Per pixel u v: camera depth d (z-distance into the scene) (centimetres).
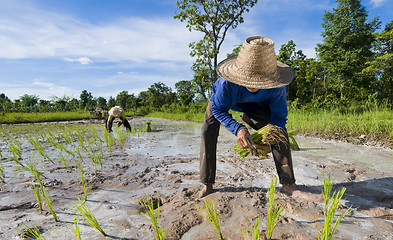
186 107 2741
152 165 437
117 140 754
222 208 240
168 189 309
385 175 352
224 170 393
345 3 2609
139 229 207
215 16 2128
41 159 495
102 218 230
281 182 276
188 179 352
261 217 221
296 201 255
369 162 434
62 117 2288
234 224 210
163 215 232
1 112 2541
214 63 2261
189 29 2225
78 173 388
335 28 2620
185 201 264
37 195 250
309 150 551
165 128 1203
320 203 249
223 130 995
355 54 2433
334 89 2842
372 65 2305
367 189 294
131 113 3462
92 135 763
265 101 250
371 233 193
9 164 458
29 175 380
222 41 2223
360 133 693
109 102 7738
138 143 693
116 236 196
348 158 467
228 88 233
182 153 546
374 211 231
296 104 1638
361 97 2470
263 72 202
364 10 2589
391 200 260
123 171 397
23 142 757
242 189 299
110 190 310
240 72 207
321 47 2730
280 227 203
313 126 835
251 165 421
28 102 6706
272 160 457
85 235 199
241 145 229
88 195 293
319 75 3353
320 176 350
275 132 231
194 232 200
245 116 284
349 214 226
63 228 212
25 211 252
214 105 250
